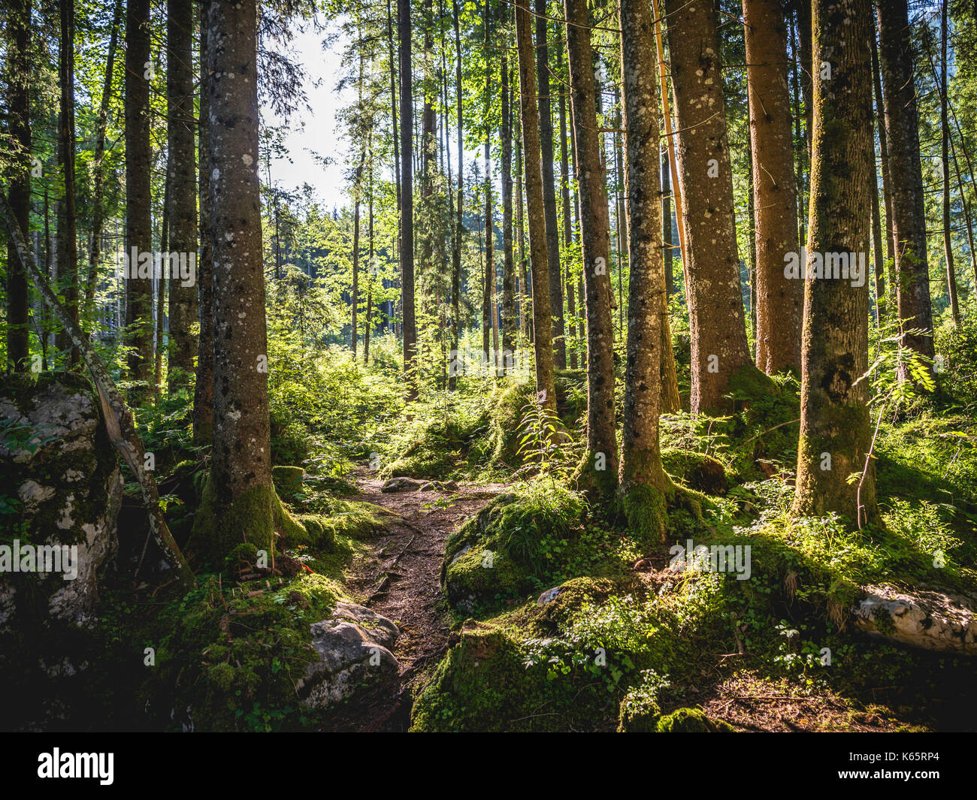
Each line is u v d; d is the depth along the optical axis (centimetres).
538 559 573
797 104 1664
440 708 423
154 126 1151
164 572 551
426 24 2012
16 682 443
